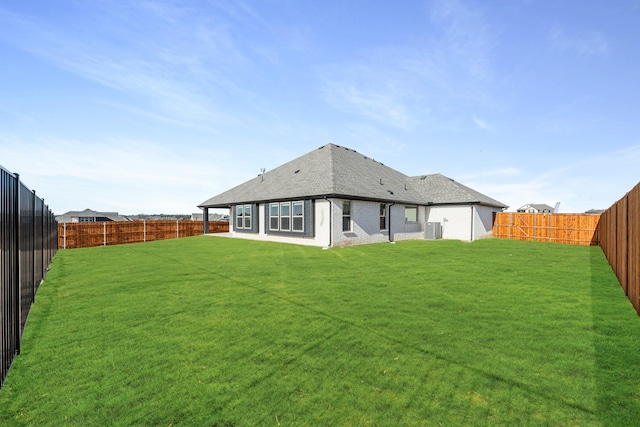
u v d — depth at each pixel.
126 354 3.70
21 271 4.62
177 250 14.87
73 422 2.48
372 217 18.05
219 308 5.54
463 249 15.01
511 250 14.67
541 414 2.56
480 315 5.10
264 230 19.59
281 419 2.50
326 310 5.39
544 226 20.47
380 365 3.40
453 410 2.61
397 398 2.78
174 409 2.64
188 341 4.08
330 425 2.42
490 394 2.84
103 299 6.19
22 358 3.61
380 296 6.32
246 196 21.22
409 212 22.20
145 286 7.31
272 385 3.00
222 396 2.83
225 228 29.61
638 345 3.91
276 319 4.94
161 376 3.18
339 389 2.93
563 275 8.55
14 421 2.48
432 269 9.46
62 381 3.10
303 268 9.66
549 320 4.86
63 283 7.75
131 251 14.80
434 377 3.14
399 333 4.32
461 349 3.80
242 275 8.57
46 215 9.59
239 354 3.68
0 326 3.06
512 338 4.14
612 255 9.52
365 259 11.59
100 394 2.87
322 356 3.62
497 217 23.39
